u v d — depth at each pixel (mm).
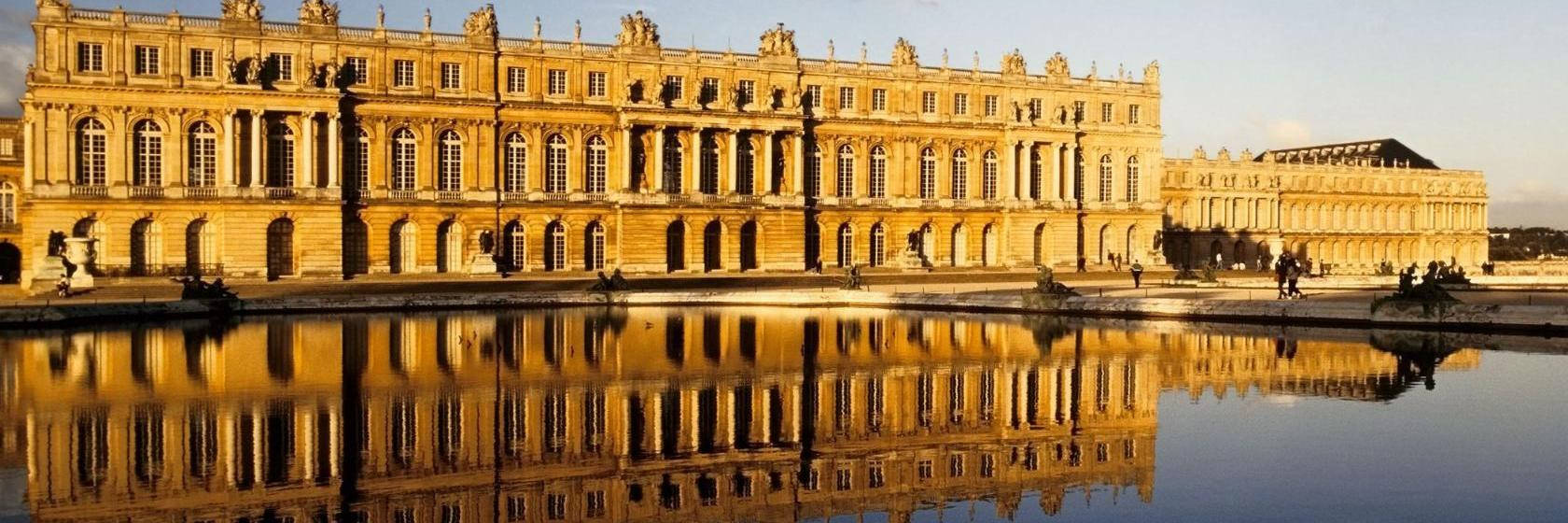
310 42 99250
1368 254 184875
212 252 97812
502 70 106562
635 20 111000
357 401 40250
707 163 114812
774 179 116875
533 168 108125
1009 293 85312
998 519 26922
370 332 62750
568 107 108312
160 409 38312
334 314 76000
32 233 92625
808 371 48281
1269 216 171375
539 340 59406
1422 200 190750
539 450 33406
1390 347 55562
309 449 32938
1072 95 129625
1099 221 131625
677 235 114062
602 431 35875
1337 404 39906
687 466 31844
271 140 99125
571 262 109812
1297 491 28891
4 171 107688
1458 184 196375
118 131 94000
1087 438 35156
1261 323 68562
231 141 96688
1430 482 29656
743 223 115625
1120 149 132125
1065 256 129000
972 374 47469
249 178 98312
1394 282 103812
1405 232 188125
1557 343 57219
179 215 96062
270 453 32344
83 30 92875
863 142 120625
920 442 34844
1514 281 105625
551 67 108312
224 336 60062
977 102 125375
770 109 115312
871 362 50812
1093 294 87312
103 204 93500
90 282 85562
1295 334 62000
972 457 33031
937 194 124500
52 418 36625
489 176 106375
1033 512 27516
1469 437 34625
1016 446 34219
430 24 103875
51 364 48344
